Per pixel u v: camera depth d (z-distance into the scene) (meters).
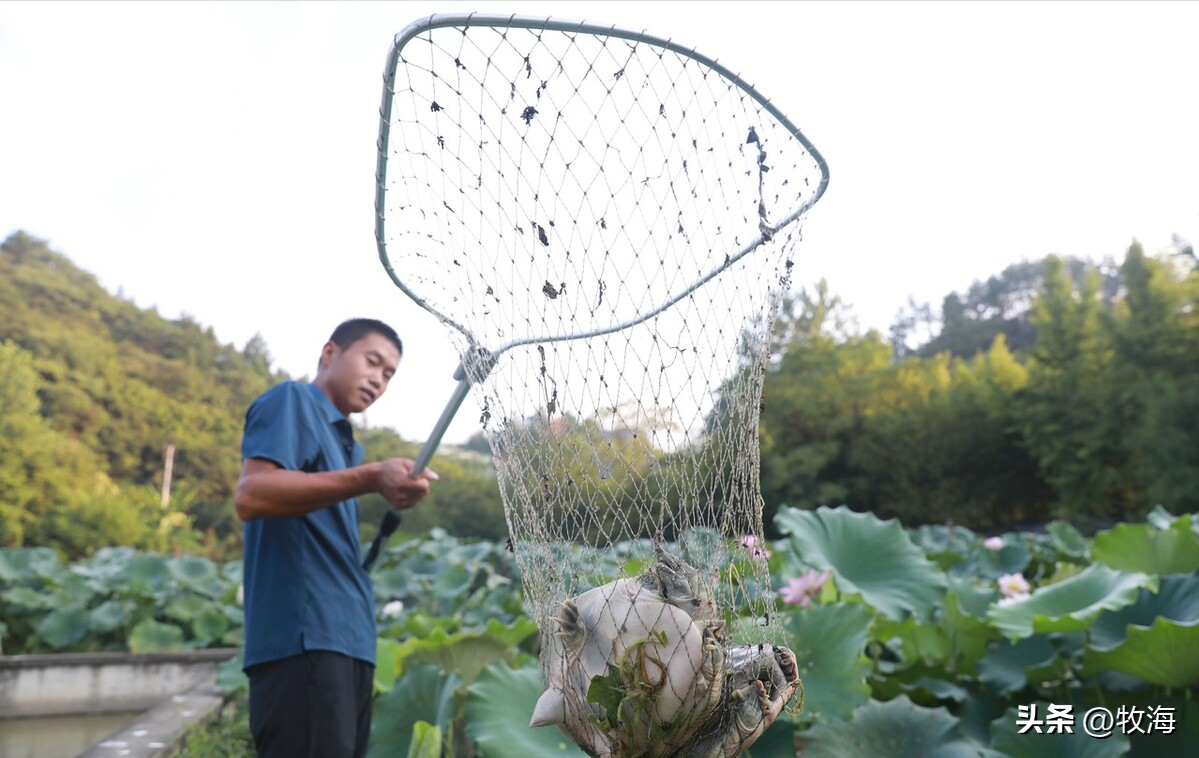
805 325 31.25
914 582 4.23
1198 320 23.64
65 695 7.62
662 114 1.50
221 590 10.18
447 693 3.63
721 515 1.51
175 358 49.06
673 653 1.29
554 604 1.48
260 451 2.57
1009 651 3.91
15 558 10.60
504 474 1.59
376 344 2.98
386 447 29.30
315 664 2.52
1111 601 3.59
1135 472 22.16
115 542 23.70
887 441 27.20
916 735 3.23
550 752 3.17
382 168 1.67
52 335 42.56
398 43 1.47
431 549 10.92
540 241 1.49
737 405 1.54
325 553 2.65
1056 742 3.22
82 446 37.06
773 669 1.36
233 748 5.02
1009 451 26.42
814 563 4.16
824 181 1.66
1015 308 58.94
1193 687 3.52
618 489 1.47
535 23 1.45
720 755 1.32
